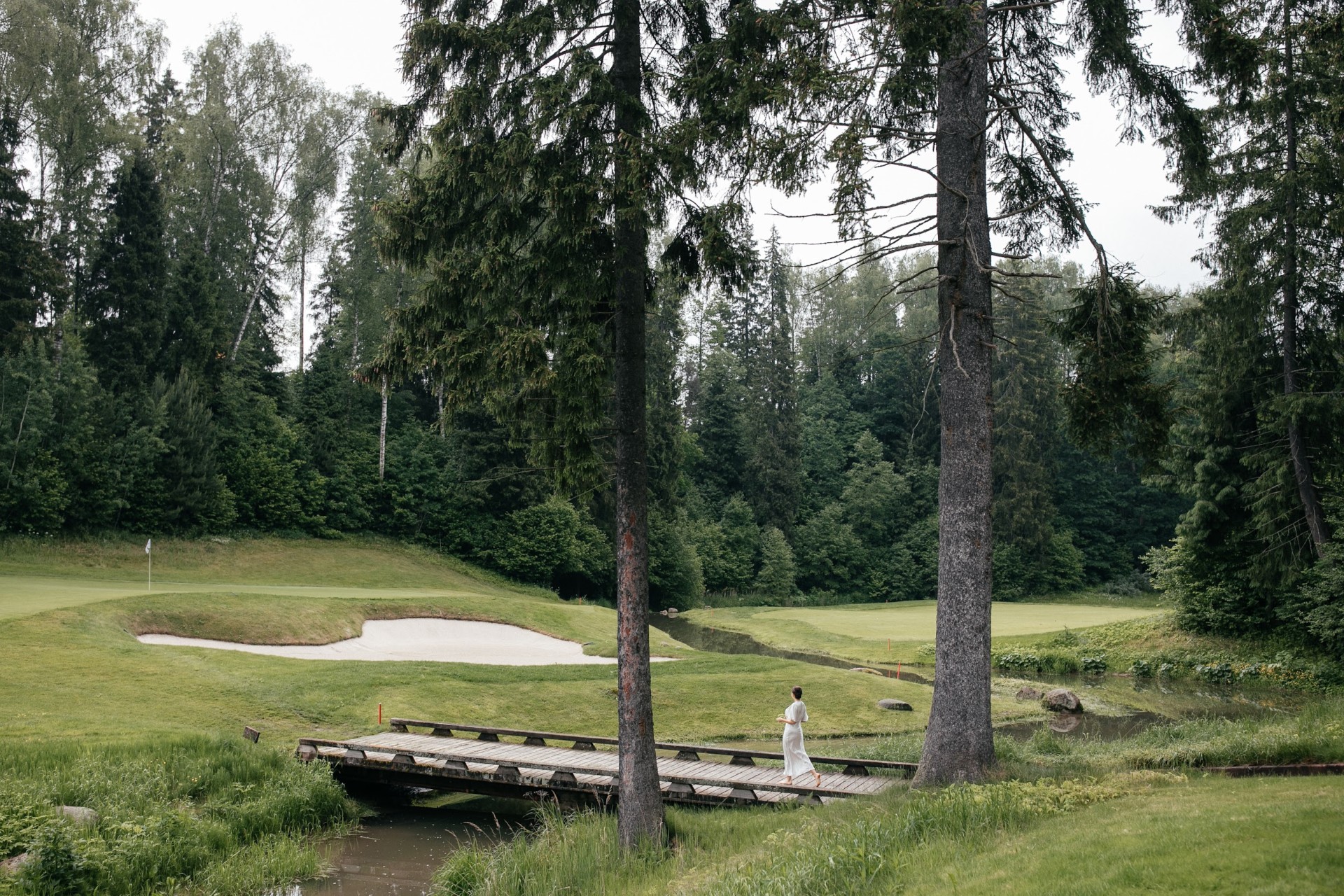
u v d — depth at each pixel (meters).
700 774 14.51
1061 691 25.67
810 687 24.34
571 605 42.56
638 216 11.41
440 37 11.31
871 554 74.00
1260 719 23.53
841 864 8.21
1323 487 27.98
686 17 12.55
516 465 55.47
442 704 21.00
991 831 9.12
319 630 29.05
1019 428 67.12
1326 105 21.94
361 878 11.78
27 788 11.94
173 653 21.91
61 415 41.44
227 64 48.25
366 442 56.19
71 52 42.69
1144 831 7.96
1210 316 27.19
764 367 74.12
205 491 46.12
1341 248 25.05
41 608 23.64
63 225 45.94
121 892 10.55
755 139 10.90
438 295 11.51
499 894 10.16
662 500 60.41
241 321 53.25
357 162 49.72
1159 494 74.25
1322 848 6.68
